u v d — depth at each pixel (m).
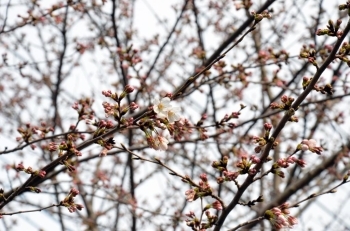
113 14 7.03
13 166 5.34
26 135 4.91
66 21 7.67
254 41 9.20
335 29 3.51
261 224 8.32
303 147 3.60
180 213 8.01
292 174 8.67
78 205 3.80
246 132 7.41
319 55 6.60
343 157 7.81
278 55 6.39
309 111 8.38
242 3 6.49
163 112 3.59
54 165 3.89
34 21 6.43
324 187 9.65
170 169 3.71
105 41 7.84
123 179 8.58
